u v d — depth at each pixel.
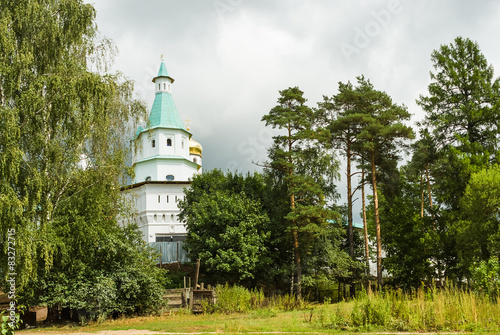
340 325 15.89
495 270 18.55
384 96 35.31
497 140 32.03
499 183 25.95
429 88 35.41
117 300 21.77
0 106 18.59
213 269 31.69
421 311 15.38
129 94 23.94
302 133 32.34
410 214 34.78
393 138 33.19
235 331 15.54
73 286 20.84
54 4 21.94
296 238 31.50
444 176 32.75
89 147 22.38
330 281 31.80
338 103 36.94
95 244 22.55
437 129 33.72
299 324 17.00
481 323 14.49
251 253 31.33
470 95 34.28
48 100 20.19
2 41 18.88
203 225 33.91
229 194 37.41
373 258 38.00
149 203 57.09
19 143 19.41
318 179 35.78
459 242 27.38
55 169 20.67
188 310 23.06
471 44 34.75
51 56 21.30
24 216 18.66
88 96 20.44
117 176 22.61
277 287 34.09
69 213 21.55
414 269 31.89
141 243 25.33
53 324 20.97
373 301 16.03
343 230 35.28
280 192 34.72
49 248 18.95
